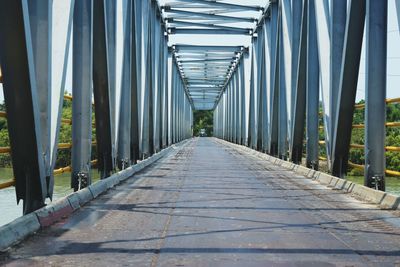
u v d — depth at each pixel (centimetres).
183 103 5944
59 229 639
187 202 882
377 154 910
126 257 501
